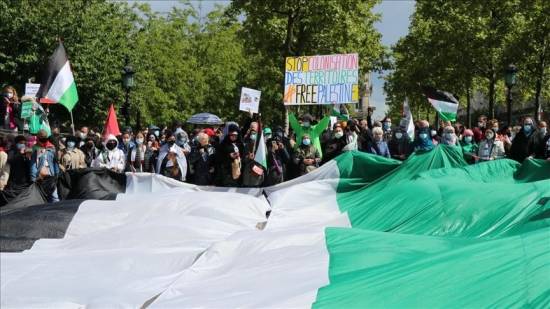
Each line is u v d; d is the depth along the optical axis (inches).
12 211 391.9
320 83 663.1
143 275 290.5
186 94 1713.8
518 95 1593.3
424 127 566.3
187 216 373.7
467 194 360.8
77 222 374.0
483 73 1262.3
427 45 1411.2
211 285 230.2
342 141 564.4
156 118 1525.6
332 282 203.3
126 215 384.8
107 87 1190.3
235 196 420.2
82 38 1155.3
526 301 164.1
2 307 256.8
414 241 255.0
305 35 1205.1
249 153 525.3
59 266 296.8
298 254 253.0
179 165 539.2
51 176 493.0
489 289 171.0
